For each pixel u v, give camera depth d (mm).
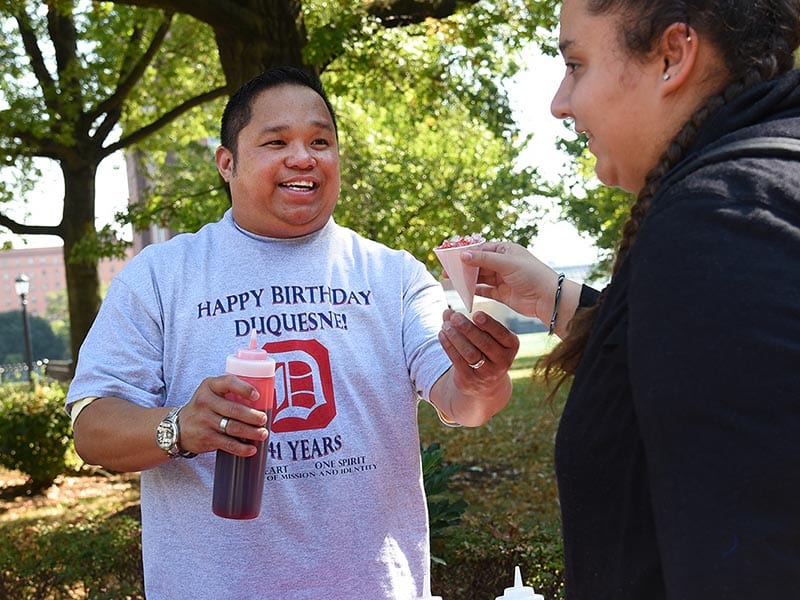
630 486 1182
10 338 52031
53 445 11211
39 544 5715
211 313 2176
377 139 12492
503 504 8328
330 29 7531
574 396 1268
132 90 14391
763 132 1139
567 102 1349
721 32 1205
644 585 1160
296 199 2195
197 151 16047
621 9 1240
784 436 984
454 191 12797
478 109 10258
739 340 1010
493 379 2057
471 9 8844
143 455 1915
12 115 12227
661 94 1238
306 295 2203
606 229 13266
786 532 981
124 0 7348
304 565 2064
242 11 7453
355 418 2154
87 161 13430
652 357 1058
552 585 4430
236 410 1735
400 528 2195
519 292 1998
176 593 2084
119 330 2160
